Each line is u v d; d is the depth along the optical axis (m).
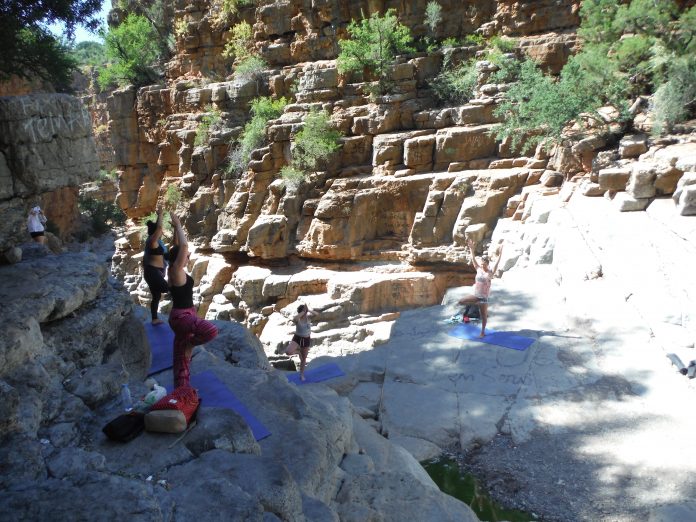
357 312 20.70
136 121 35.75
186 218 28.80
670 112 15.20
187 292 6.18
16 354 5.01
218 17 32.19
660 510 6.05
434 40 26.28
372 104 24.64
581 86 17.23
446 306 12.38
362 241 22.80
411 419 8.45
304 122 24.39
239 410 6.04
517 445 7.66
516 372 9.30
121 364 6.18
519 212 18.77
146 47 36.66
